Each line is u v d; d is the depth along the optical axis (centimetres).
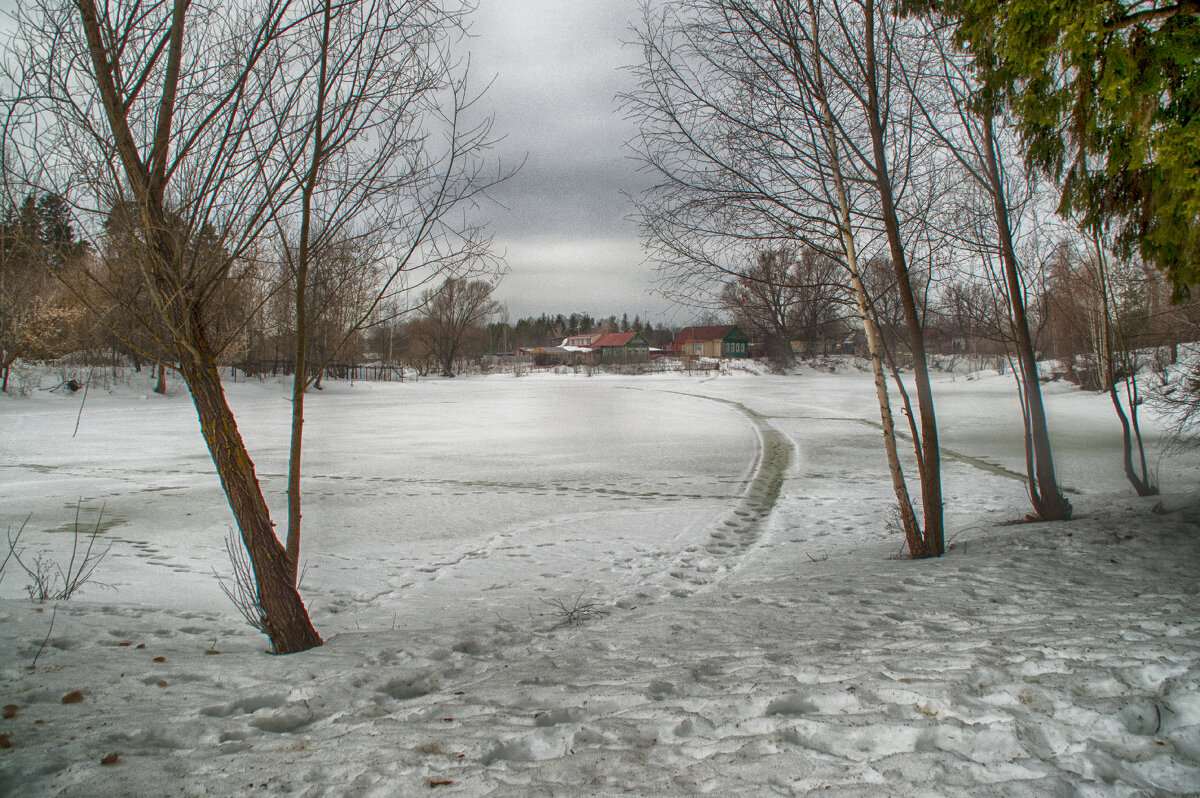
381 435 2680
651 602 759
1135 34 470
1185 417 1250
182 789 290
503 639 577
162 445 2305
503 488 1580
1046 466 979
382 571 923
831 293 856
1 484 1592
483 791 271
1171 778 240
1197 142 450
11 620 581
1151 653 359
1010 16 522
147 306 539
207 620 664
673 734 317
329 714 391
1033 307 1002
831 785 253
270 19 505
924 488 828
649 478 1716
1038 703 308
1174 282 505
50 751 327
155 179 496
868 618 524
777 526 1193
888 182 796
